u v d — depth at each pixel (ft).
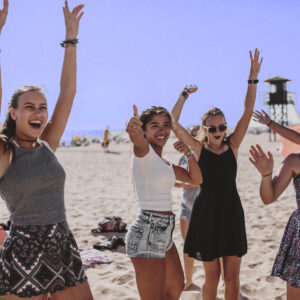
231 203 9.55
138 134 7.60
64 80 7.94
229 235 9.43
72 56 8.00
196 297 11.83
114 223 20.13
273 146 95.96
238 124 10.28
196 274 13.92
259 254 15.89
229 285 9.55
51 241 6.54
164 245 8.20
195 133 13.73
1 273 6.44
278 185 7.97
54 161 6.95
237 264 9.55
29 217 6.51
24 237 6.40
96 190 34.91
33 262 6.31
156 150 8.78
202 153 9.86
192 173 9.15
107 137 91.76
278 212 23.47
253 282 12.98
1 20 6.85
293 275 7.42
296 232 7.55
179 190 33.63
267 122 9.61
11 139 6.73
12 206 6.58
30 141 6.95
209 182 9.61
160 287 8.11
